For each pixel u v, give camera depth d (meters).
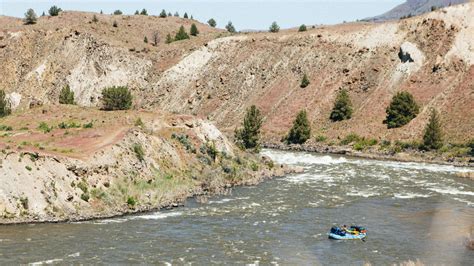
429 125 100.50
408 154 100.31
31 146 55.69
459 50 123.25
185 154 69.00
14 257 37.06
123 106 89.94
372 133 112.06
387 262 38.50
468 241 43.34
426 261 38.47
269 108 131.62
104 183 53.44
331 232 44.69
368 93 125.62
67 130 68.00
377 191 65.75
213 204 56.28
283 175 76.88
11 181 47.44
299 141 115.88
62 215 47.53
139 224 47.19
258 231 46.38
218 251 40.41
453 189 67.69
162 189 57.94
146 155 62.03
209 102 139.50
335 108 121.44
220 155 74.19
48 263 36.16
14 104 135.12
